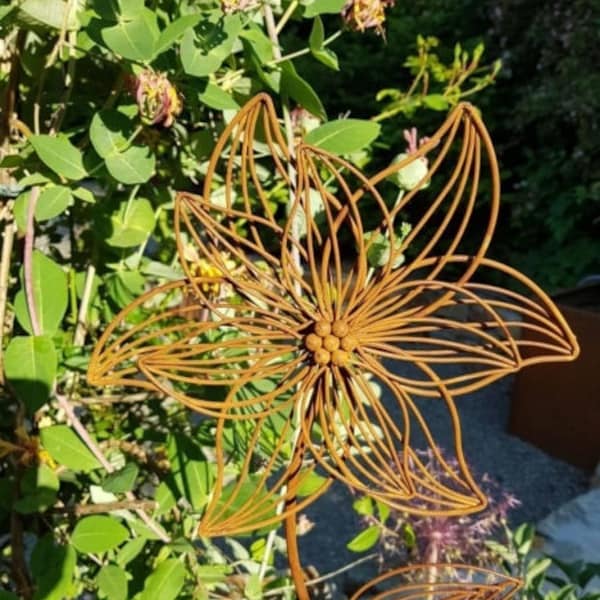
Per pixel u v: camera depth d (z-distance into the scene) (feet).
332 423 1.60
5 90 2.15
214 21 1.89
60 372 2.35
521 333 6.54
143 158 1.98
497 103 9.59
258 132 2.16
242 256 1.59
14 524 2.17
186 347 1.58
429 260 1.63
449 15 10.50
